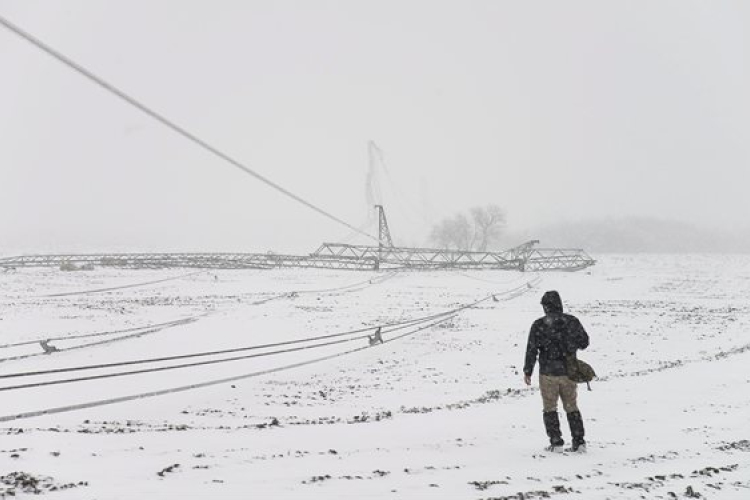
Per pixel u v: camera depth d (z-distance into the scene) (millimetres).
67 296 47875
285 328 31438
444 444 8711
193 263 85875
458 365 21281
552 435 8289
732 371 17781
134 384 17516
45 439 8609
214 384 15711
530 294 54281
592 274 83688
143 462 7066
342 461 7340
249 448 8281
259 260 87688
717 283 68312
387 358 22938
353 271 82125
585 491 5961
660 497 5770
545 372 8375
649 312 40250
